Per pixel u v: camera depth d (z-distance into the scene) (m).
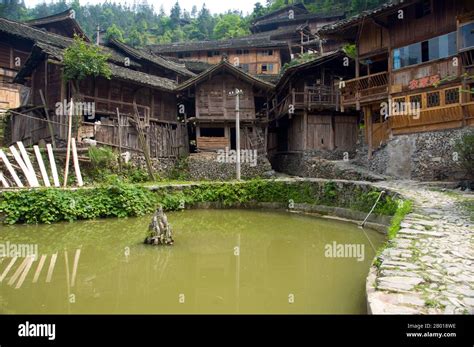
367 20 16.73
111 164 16.92
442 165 14.82
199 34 72.06
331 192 14.41
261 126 23.50
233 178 20.73
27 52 26.08
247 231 11.49
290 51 40.38
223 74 22.77
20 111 20.11
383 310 3.50
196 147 22.42
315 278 6.85
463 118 14.25
